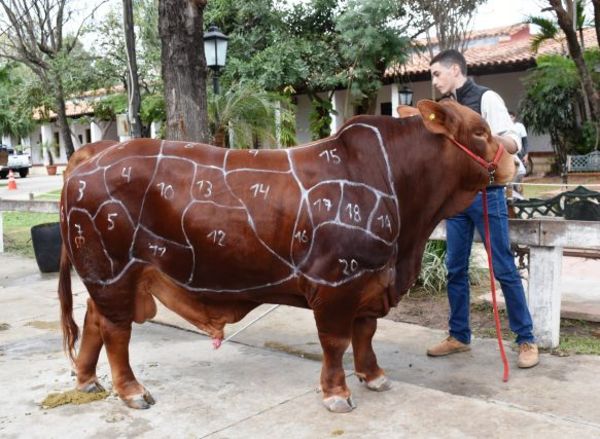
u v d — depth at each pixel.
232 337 4.61
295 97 19.50
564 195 5.75
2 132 29.64
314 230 3.00
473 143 3.17
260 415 3.17
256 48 15.94
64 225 3.32
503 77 19.09
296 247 3.03
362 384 3.54
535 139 18.69
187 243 3.14
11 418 3.19
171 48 5.40
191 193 3.14
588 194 5.64
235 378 3.73
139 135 7.29
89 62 17.14
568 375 3.75
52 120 25.75
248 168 3.18
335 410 3.15
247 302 3.36
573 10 15.56
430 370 3.95
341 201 3.02
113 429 3.05
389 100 19.80
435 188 3.22
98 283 3.25
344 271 2.98
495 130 3.73
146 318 3.42
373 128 3.19
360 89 16.17
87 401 3.39
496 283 6.15
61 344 4.54
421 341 4.53
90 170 3.27
